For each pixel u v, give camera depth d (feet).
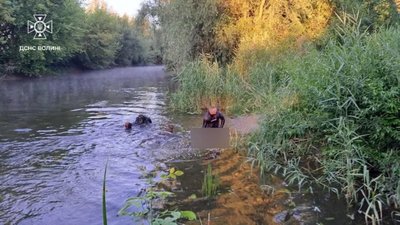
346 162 15.43
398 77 14.78
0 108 39.40
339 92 16.02
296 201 14.17
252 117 29.60
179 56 48.47
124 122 30.91
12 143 23.98
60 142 24.23
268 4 44.83
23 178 17.37
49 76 94.99
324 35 38.86
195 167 18.52
